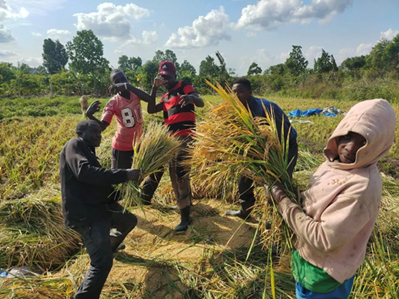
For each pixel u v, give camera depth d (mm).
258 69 67312
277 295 2768
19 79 42156
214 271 3205
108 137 8156
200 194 5000
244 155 2148
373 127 1467
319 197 1672
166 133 3748
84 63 58438
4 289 2848
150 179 4551
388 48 40156
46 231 3734
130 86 4219
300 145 8180
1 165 6980
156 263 3354
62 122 13328
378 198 1507
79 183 2721
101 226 2758
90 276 2650
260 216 2564
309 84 37281
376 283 2639
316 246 1593
